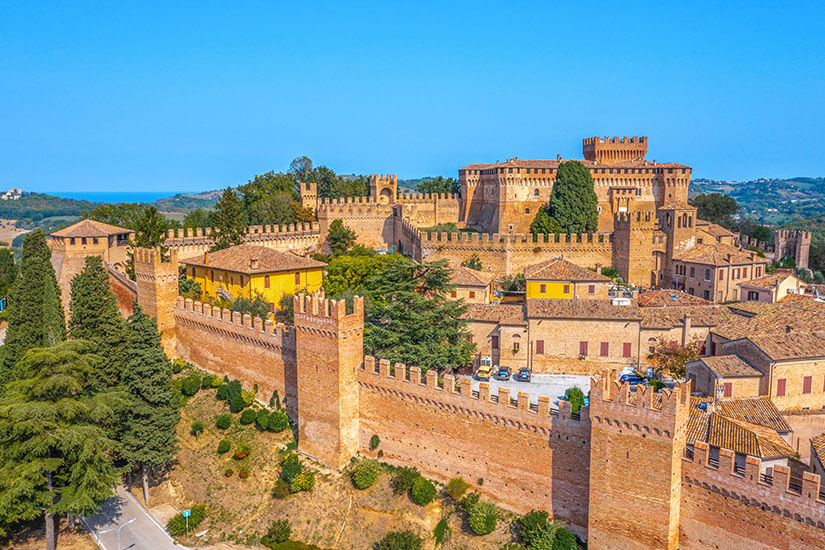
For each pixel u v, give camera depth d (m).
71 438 50.91
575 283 84.38
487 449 51.22
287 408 66.25
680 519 43.19
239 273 87.12
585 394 64.12
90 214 132.62
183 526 57.06
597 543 45.16
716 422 47.56
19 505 50.66
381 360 57.00
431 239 110.44
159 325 80.06
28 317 73.00
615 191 127.69
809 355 57.41
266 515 57.28
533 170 128.50
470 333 69.38
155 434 60.03
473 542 49.09
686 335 69.00
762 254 127.19
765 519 39.19
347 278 96.81
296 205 143.25
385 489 55.28
